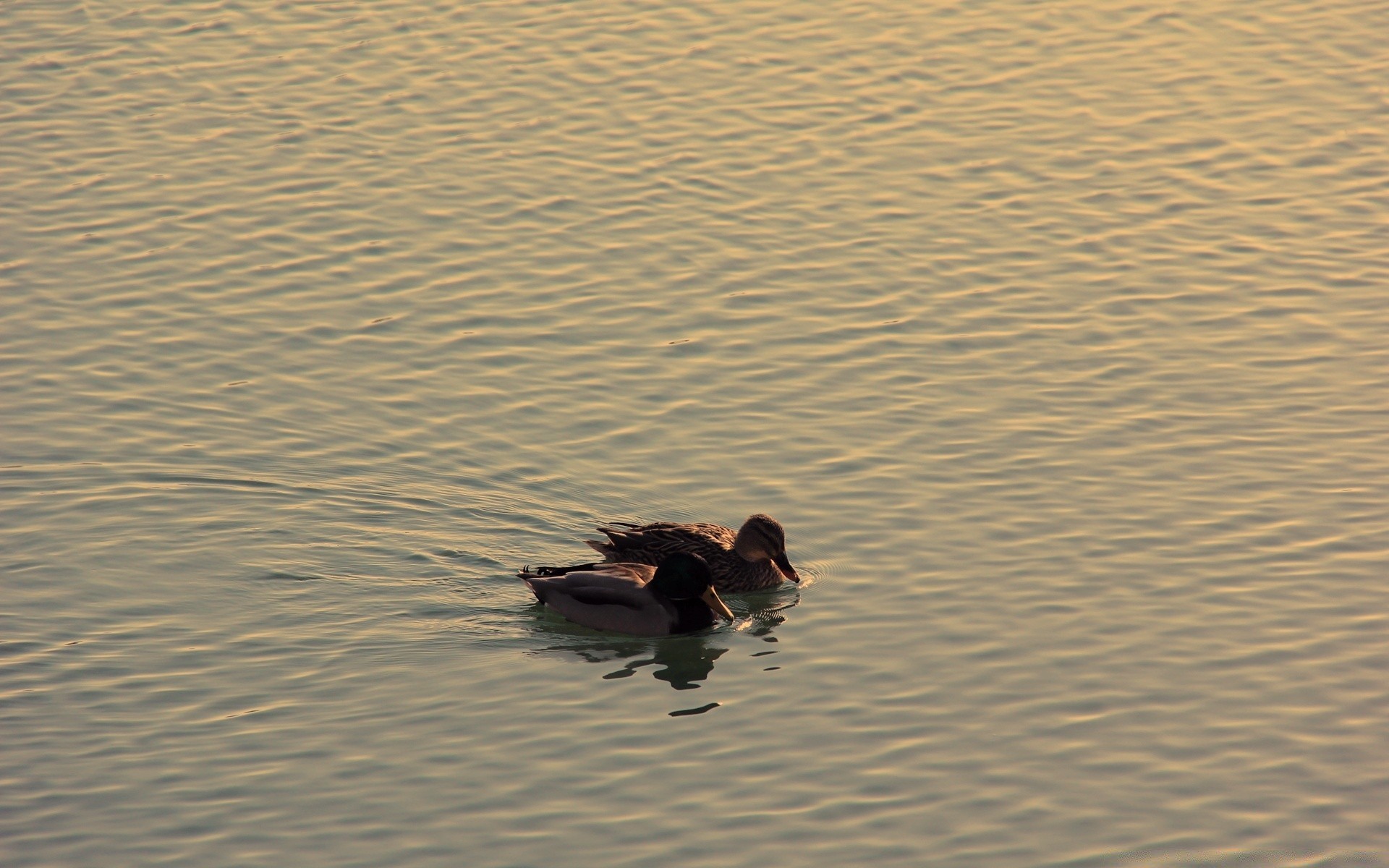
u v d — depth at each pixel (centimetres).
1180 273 2786
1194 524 2141
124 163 3102
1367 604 1970
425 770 1709
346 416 2397
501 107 3306
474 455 2306
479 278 2773
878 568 2077
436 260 2823
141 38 3594
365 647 1934
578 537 2147
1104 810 1642
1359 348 2558
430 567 2084
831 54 3534
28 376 2475
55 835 1603
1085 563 2067
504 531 2155
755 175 3080
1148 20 3703
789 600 2023
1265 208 2978
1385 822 1620
